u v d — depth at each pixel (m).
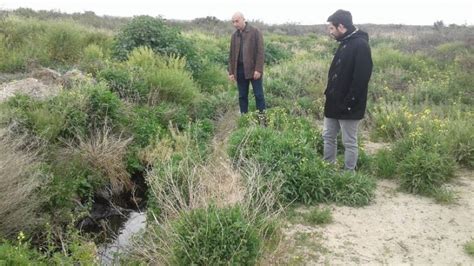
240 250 3.91
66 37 11.84
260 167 5.77
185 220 4.21
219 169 5.55
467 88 11.16
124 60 10.93
